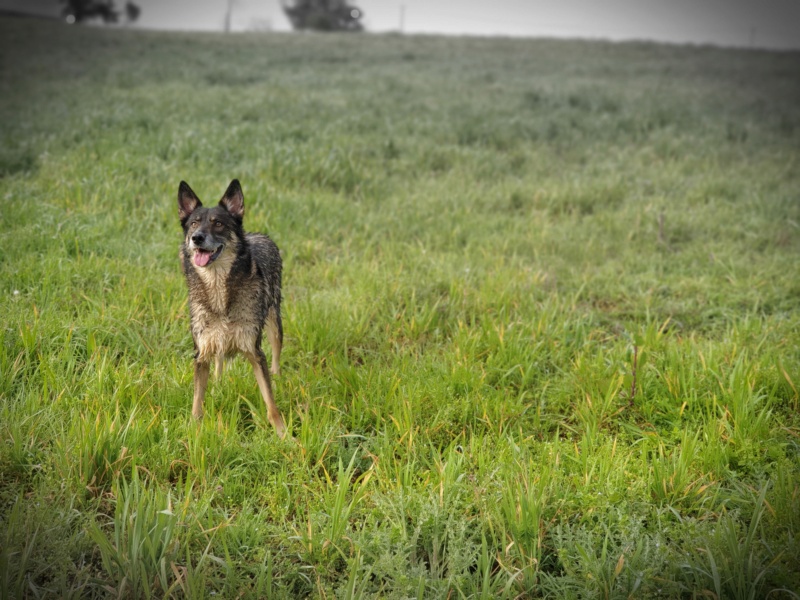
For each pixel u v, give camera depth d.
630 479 3.93
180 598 3.08
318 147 11.50
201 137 10.96
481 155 12.89
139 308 5.71
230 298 4.23
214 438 4.02
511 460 4.03
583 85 22.67
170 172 8.97
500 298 6.48
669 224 9.28
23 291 5.71
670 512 3.68
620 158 13.30
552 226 9.27
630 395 4.90
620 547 3.38
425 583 3.15
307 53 29.94
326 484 3.94
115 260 6.46
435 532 3.42
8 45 26.59
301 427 4.40
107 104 14.12
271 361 5.34
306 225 8.20
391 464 4.09
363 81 21.86
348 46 34.38
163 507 3.40
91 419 3.99
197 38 35.00
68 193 7.88
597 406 4.75
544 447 4.21
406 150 12.96
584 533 3.42
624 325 6.38
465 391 4.89
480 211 10.04
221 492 3.74
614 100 19.25
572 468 4.04
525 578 3.23
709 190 11.02
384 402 4.68
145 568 3.08
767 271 7.66
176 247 6.96
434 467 3.94
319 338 5.48
